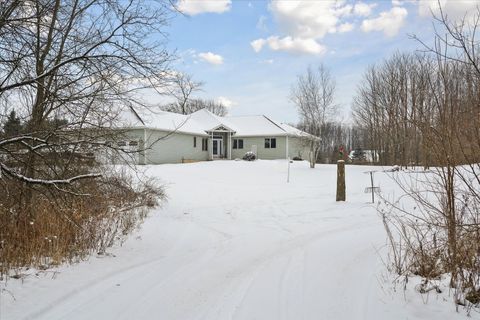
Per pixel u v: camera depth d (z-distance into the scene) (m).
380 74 29.36
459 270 4.24
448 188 4.32
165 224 9.70
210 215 11.30
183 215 11.26
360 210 11.27
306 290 4.70
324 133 35.62
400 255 5.45
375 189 14.07
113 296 4.59
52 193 5.79
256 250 6.95
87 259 6.07
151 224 9.56
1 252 5.45
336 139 53.47
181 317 4.02
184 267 5.86
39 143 5.91
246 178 23.33
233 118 44.53
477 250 4.19
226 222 10.12
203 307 4.28
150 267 5.84
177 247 7.29
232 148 41.62
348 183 19.86
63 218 6.30
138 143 6.74
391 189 15.73
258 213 11.54
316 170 27.97
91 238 6.69
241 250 6.98
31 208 6.29
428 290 4.33
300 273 5.40
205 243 7.66
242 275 5.44
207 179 22.44
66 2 5.89
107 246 7.00
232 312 4.11
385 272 5.19
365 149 50.47
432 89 4.32
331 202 13.17
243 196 15.67
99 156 6.53
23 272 5.25
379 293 4.44
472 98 3.91
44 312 4.08
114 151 6.35
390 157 32.03
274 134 39.59
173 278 5.30
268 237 8.11
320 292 4.60
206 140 38.94
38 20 5.48
